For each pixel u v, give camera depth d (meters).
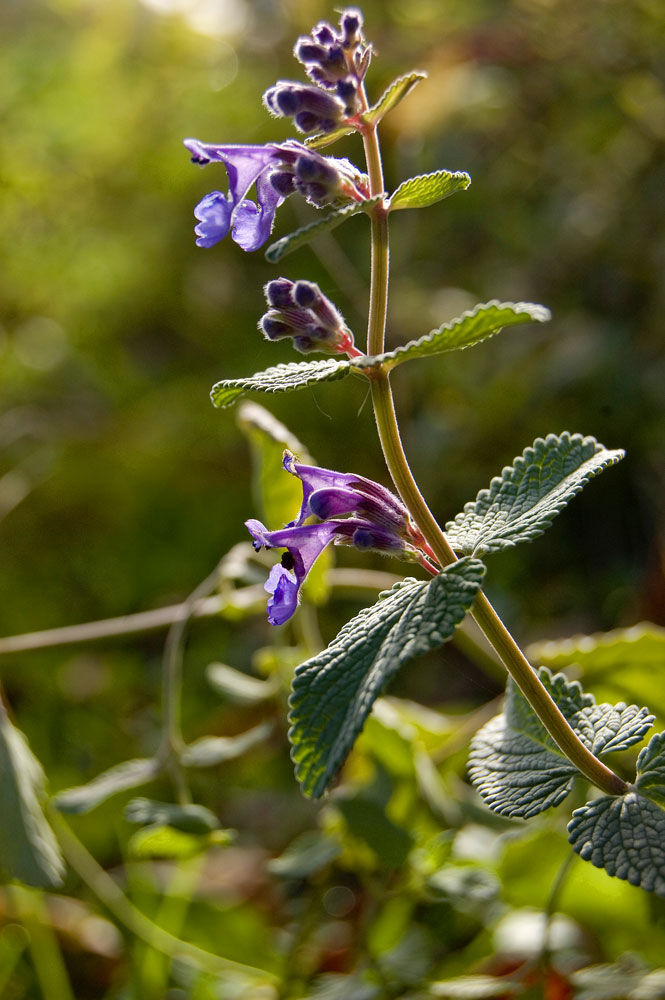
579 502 0.48
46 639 0.32
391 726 0.30
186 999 0.31
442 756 0.32
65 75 0.66
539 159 0.57
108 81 0.67
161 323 0.62
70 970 0.33
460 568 0.22
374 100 0.60
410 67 0.59
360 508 0.23
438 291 0.58
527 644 0.44
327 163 0.23
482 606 0.23
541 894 0.31
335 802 0.30
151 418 0.57
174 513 0.54
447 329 0.22
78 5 0.70
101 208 0.64
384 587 0.33
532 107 0.57
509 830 0.31
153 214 0.64
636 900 0.30
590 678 0.30
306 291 0.23
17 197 0.62
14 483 0.53
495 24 0.58
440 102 0.57
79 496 0.54
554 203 0.57
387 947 0.31
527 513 0.23
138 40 0.69
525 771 0.24
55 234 0.62
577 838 0.22
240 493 0.54
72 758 0.43
